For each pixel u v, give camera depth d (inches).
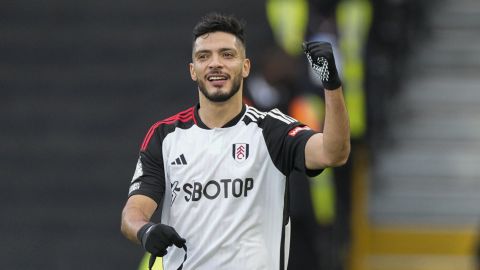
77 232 1219.9
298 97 937.5
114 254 1192.8
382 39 1184.2
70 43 1433.3
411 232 1157.1
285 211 592.1
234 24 593.0
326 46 552.7
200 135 597.3
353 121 1103.0
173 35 1427.2
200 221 589.6
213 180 589.6
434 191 1190.9
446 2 1382.9
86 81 1382.9
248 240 586.2
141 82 1373.0
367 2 1144.8
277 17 1124.5
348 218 1048.2
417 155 1219.9
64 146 1312.7
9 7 1480.1
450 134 1242.0
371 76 1155.3
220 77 587.8
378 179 1200.8
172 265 596.4
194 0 1454.2
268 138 590.6
